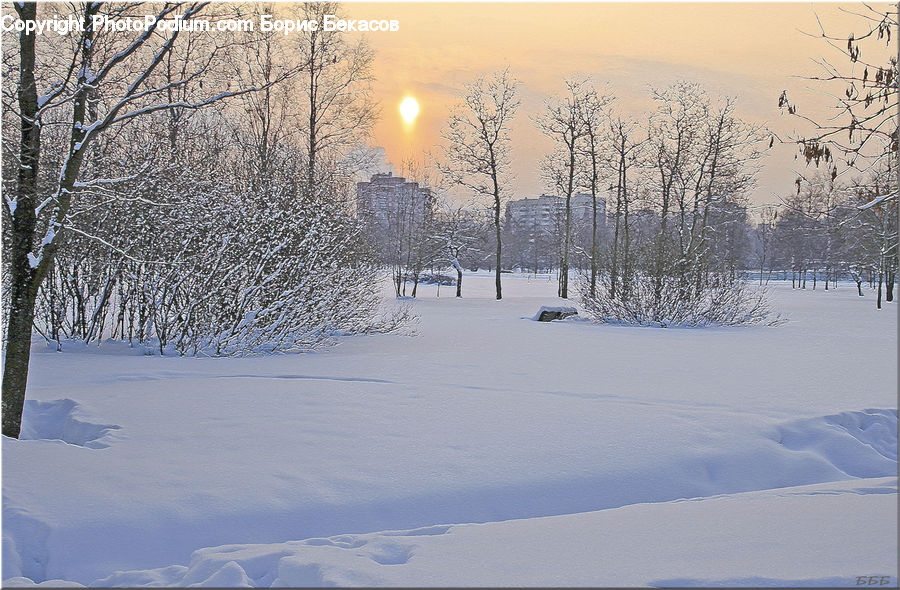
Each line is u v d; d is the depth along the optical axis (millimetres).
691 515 4934
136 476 5879
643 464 6789
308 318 15461
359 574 3795
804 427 8117
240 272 14773
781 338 19812
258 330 14789
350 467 6387
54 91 7730
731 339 19422
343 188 21000
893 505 5035
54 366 12156
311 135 28234
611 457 6926
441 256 46969
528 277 82375
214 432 7492
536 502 5938
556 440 7445
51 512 4992
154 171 14289
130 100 8078
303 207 16391
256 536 5055
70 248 14609
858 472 7281
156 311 14359
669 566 3846
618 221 39969
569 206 41031
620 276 25453
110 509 5133
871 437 8391
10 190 9734
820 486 5953
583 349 16422
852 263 52781
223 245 14375
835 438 7801
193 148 16891
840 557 3883
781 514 4844
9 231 7781
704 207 34281
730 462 7020
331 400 9398
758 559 3896
